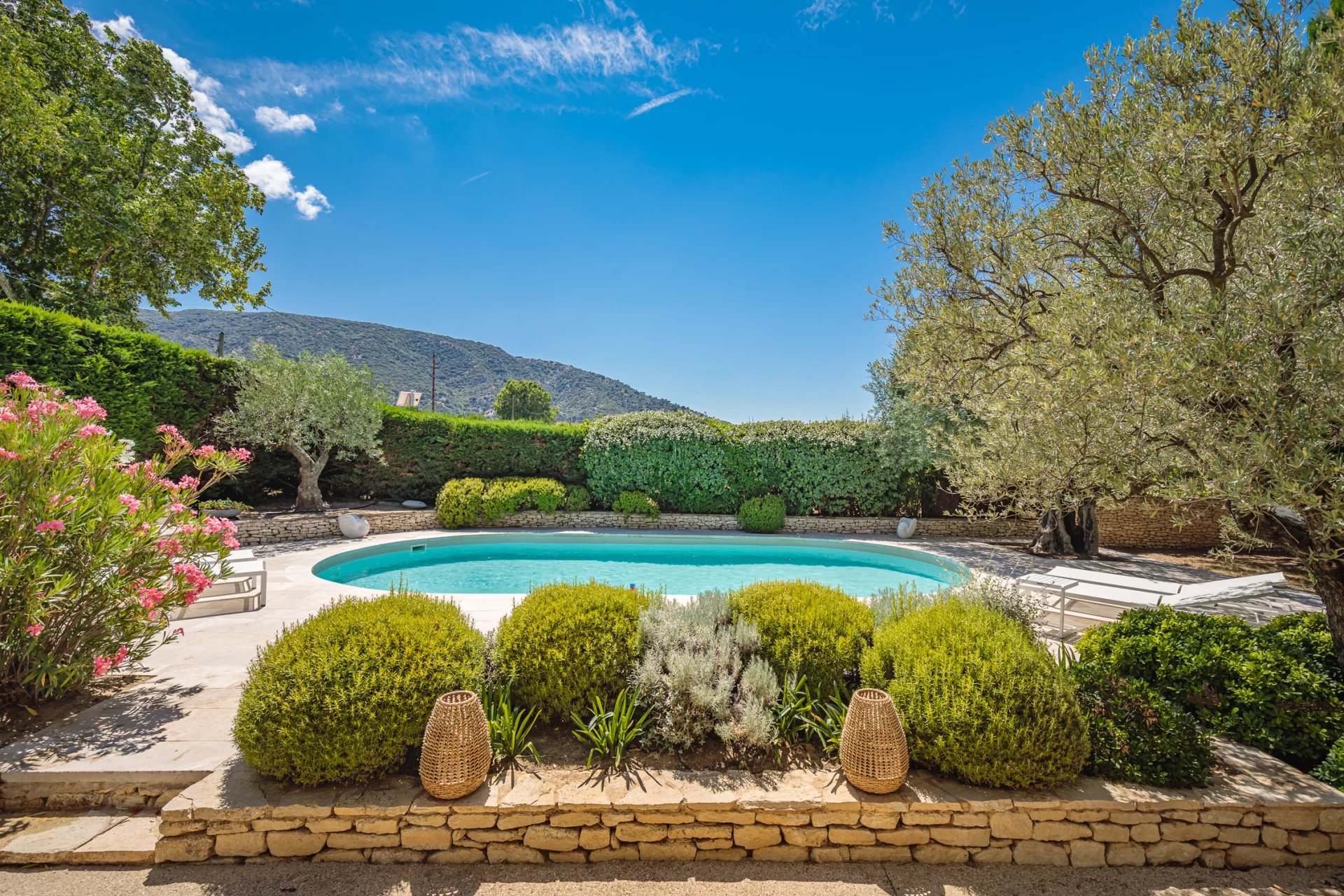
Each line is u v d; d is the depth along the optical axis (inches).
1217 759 129.3
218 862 106.5
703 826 111.0
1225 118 143.3
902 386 534.9
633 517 596.4
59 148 526.9
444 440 610.5
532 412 2475.4
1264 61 136.4
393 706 115.5
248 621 242.2
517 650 141.3
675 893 101.3
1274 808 112.7
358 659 119.6
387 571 432.1
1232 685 144.9
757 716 125.8
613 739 128.3
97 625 152.3
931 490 602.9
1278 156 136.0
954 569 427.5
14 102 480.4
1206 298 156.1
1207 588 259.0
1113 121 177.6
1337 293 117.0
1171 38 165.8
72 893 98.2
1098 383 135.9
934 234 232.8
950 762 116.8
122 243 640.4
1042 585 270.2
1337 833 111.8
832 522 597.9
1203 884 106.6
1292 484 106.0
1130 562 430.3
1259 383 113.3
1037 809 111.9
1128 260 178.5
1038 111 194.7
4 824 114.6
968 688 117.9
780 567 480.1
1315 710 133.9
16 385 162.1
